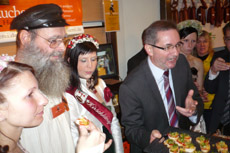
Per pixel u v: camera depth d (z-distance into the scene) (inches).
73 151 40.8
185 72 60.6
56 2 71.5
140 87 53.1
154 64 55.2
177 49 50.4
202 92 80.7
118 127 60.1
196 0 132.4
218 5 139.7
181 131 53.6
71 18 77.2
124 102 53.9
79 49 50.9
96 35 91.0
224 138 51.8
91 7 86.7
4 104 23.8
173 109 56.4
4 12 60.7
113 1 91.7
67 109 42.9
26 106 25.1
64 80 40.0
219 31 153.9
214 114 73.7
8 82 23.9
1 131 25.3
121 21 96.9
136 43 104.8
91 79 57.7
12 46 67.6
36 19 34.2
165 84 56.4
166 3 109.4
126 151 86.4
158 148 47.2
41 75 35.8
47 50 36.0
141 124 53.3
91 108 53.4
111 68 89.7
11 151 25.7
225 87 70.4
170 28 49.5
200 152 48.7
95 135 28.7
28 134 33.8
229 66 66.4
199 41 98.3
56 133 37.5
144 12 105.8
